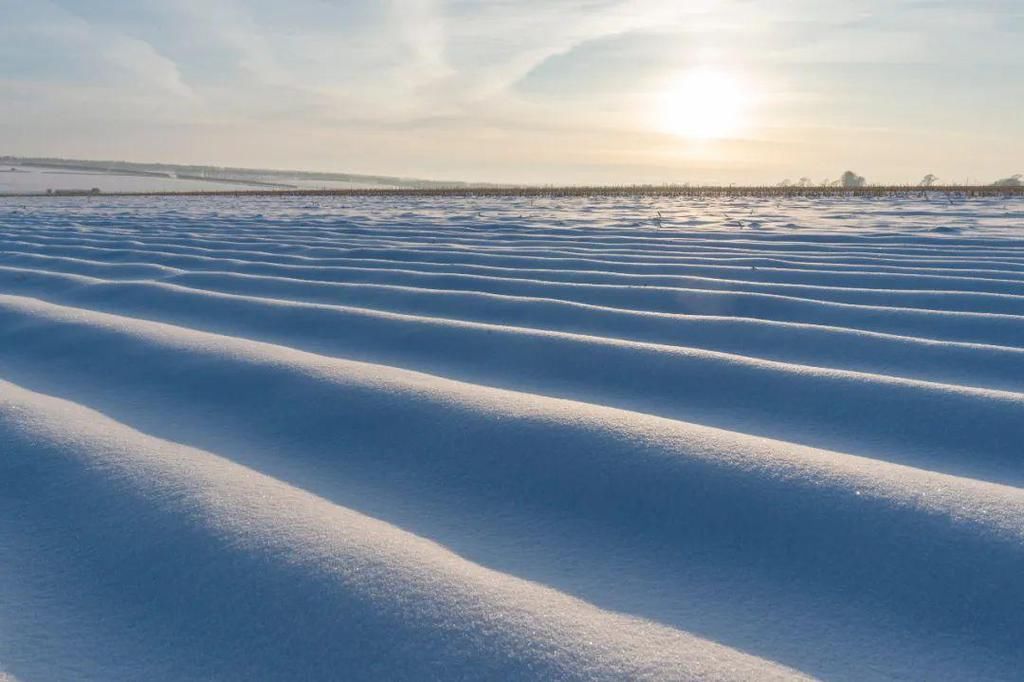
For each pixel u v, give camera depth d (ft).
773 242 18.15
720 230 22.11
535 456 4.83
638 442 4.87
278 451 5.24
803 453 4.73
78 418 5.75
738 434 5.05
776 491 4.26
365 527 4.02
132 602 3.46
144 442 5.28
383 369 6.73
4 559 3.82
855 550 3.78
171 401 6.29
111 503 4.30
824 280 12.23
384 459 5.02
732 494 4.27
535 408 5.51
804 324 8.69
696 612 3.38
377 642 3.08
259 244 18.48
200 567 3.62
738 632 3.24
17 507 4.35
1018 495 4.20
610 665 2.96
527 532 4.10
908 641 3.20
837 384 6.24
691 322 8.87
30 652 3.14
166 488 4.44
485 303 10.22
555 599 3.42
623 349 7.36
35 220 28.96
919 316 9.29
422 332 8.36
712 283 11.96
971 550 3.69
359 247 17.66
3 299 10.62
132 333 8.28
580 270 13.46
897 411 5.73
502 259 14.99
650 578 3.66
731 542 3.93
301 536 3.85
